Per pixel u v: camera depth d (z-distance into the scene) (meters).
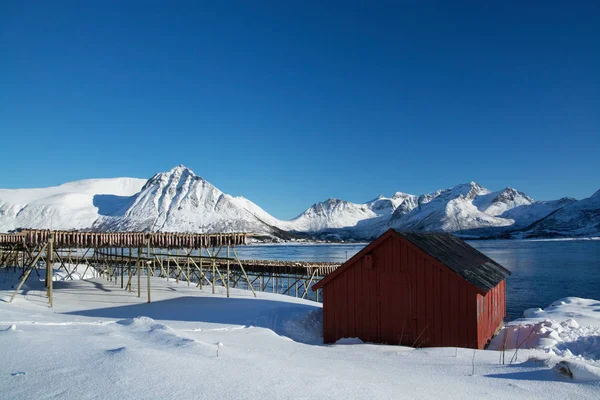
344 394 4.93
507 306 32.03
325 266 40.44
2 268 36.88
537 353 10.05
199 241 24.69
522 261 73.25
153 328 8.62
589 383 6.12
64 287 25.66
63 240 19.77
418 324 13.34
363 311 14.20
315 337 15.61
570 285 42.44
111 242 21.45
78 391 4.52
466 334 12.67
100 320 14.19
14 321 11.34
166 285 29.23
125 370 5.20
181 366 5.50
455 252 15.92
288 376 5.46
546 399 5.45
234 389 4.76
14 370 5.24
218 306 19.42
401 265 13.76
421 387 5.79
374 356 9.32
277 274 42.44
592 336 11.92
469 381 6.43
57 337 7.30
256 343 10.11
